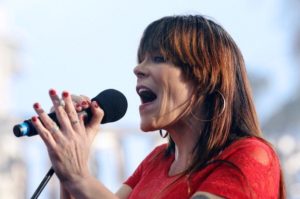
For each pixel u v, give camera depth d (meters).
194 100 5.36
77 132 4.99
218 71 5.36
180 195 5.17
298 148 21.53
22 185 20.50
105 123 5.47
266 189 5.00
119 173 19.70
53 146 4.92
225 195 4.93
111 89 5.53
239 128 5.33
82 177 4.95
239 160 5.04
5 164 20.58
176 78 5.35
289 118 22.91
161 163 5.61
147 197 5.37
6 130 20.98
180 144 5.44
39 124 4.93
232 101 5.38
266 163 5.08
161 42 5.40
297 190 20.20
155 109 5.38
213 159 5.18
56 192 18.44
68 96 5.00
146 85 5.41
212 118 5.31
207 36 5.43
